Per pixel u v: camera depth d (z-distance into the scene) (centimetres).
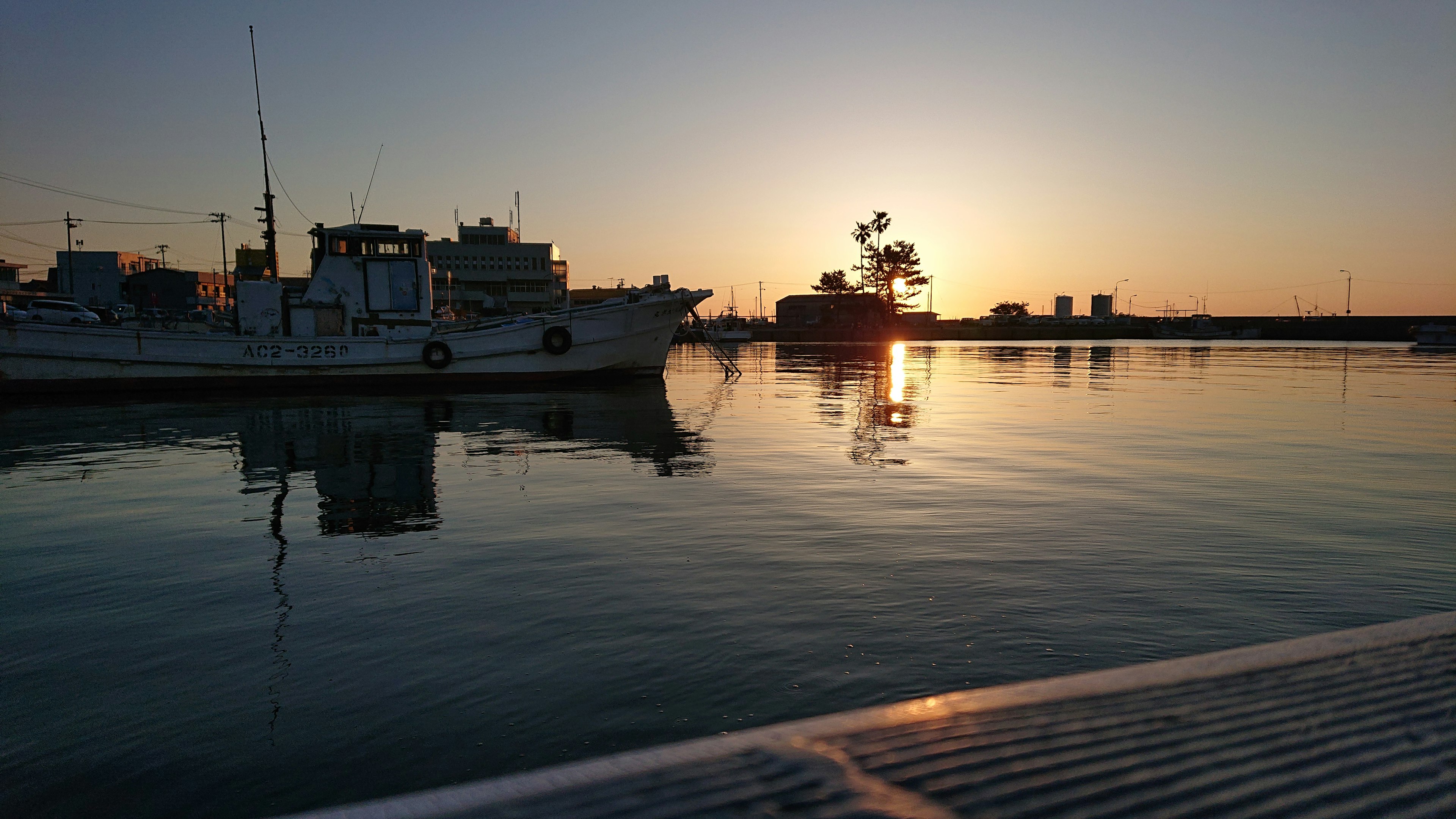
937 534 611
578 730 306
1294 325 10281
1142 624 412
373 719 321
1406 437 1213
